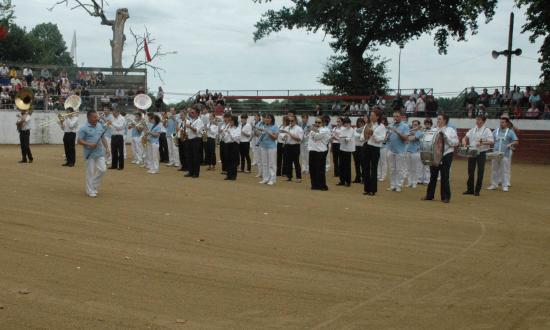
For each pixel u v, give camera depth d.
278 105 41.94
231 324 6.62
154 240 10.39
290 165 20.19
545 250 10.25
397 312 7.05
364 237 10.99
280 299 7.48
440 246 10.42
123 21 49.88
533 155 32.59
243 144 22.77
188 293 7.64
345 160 18.89
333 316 6.90
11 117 35.53
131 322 6.62
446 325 6.64
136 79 43.31
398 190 18.09
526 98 34.50
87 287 7.80
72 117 22.23
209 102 36.53
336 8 41.09
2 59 65.94
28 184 16.75
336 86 47.56
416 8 41.22
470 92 36.91
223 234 10.95
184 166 22.39
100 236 10.61
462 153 17.67
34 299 7.30
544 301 7.47
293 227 11.74
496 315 6.96
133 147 25.19
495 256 9.75
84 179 18.34
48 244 9.95
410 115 36.31
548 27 33.56
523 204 15.94
